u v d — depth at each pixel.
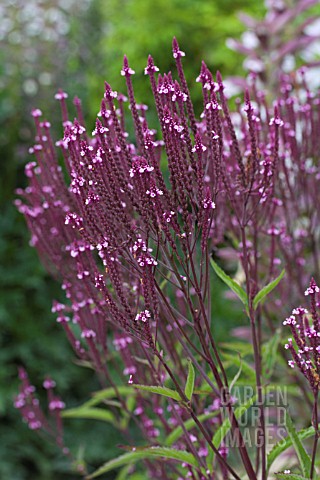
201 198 1.84
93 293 2.16
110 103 1.94
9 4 7.34
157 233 1.83
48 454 6.16
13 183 6.79
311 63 4.15
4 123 6.94
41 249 2.53
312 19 4.77
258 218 2.42
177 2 6.71
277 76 4.60
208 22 6.61
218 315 6.00
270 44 4.82
